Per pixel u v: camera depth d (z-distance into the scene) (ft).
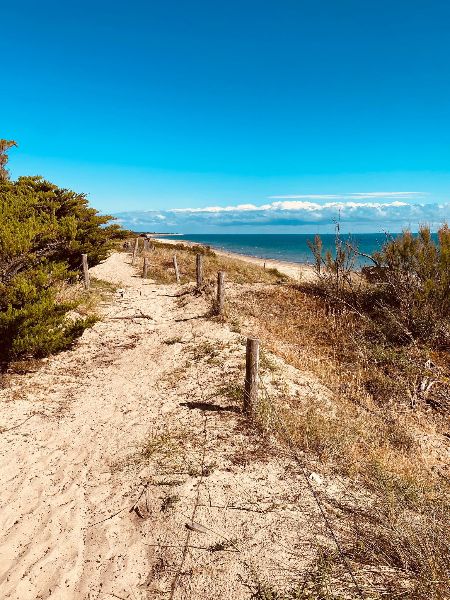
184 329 36.42
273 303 44.86
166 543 12.51
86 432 19.97
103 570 11.77
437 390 26.27
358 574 11.09
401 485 15.34
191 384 24.79
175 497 14.39
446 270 33.63
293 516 13.39
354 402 24.48
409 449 19.86
